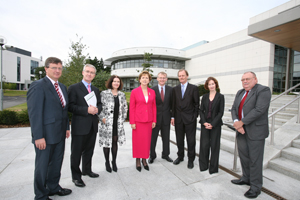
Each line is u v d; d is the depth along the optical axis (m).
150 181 2.52
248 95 2.36
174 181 2.52
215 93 2.84
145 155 2.85
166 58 25.09
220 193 2.22
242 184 2.44
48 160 1.93
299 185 2.40
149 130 2.90
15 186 2.31
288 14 4.63
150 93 2.97
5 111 6.30
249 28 5.66
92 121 2.43
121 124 2.82
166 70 24.52
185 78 3.05
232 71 17.56
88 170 2.62
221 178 2.63
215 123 2.66
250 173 2.22
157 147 4.27
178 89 3.14
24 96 24.64
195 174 2.76
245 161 2.40
